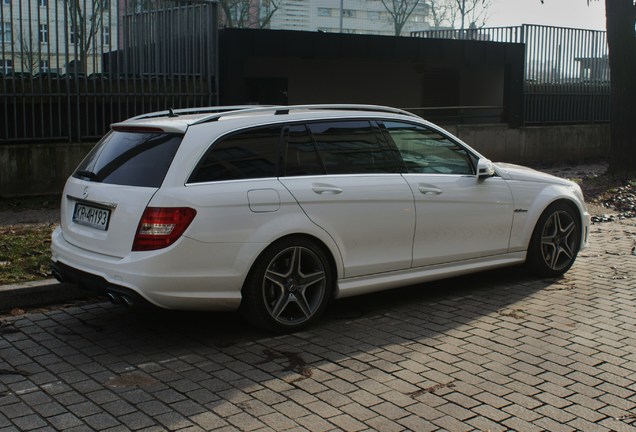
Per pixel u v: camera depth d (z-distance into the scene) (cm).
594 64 2078
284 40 1484
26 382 457
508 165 727
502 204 666
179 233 489
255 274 524
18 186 1141
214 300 509
